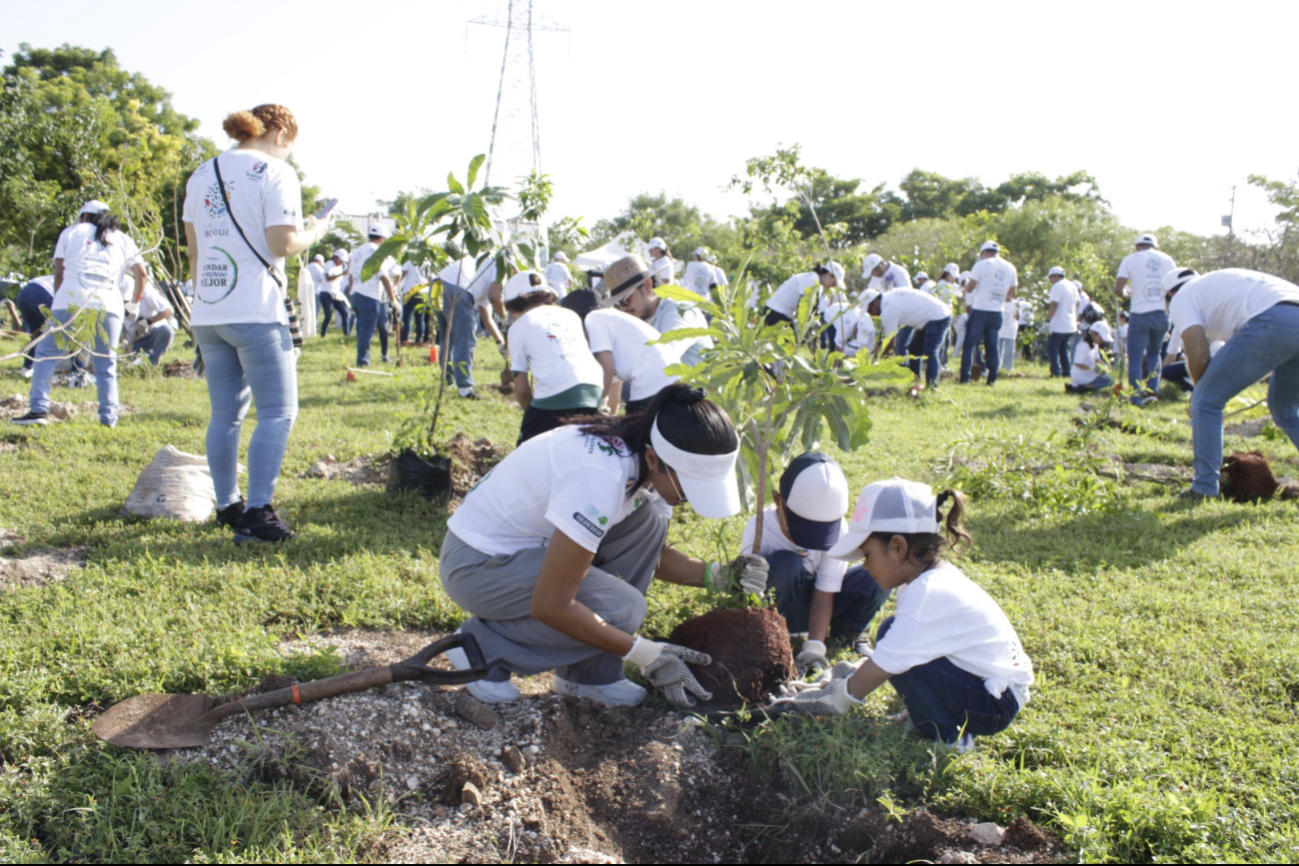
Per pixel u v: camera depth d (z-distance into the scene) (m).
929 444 7.89
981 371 14.48
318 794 2.75
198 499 5.30
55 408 7.40
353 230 16.59
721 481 2.95
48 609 3.72
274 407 4.86
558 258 15.66
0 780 2.66
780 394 3.88
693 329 3.77
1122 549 5.30
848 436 3.82
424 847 2.56
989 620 3.03
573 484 2.94
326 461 6.53
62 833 2.52
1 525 4.80
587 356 5.22
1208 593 4.60
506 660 3.22
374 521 5.20
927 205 54.50
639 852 2.72
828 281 10.42
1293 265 26.17
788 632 3.80
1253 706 3.44
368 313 11.59
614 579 3.27
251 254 4.73
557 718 3.13
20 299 9.38
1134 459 7.81
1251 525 5.81
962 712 3.05
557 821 2.70
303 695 3.01
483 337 16.11
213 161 4.78
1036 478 6.46
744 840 2.80
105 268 7.00
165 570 4.25
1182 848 2.54
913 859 2.64
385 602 4.06
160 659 3.32
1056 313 14.56
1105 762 2.94
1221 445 6.45
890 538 3.13
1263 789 2.85
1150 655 3.81
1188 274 8.34
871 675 3.05
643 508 3.49
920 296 11.05
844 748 2.90
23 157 19.67
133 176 16.75
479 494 3.28
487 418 8.23
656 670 3.25
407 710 3.10
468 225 5.58
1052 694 3.47
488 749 2.99
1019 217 33.81
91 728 2.91
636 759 3.01
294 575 4.26
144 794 2.63
